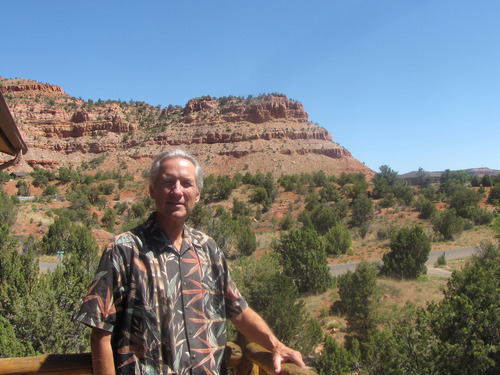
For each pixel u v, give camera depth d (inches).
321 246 1200.2
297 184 3142.2
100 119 6540.4
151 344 83.1
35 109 6510.8
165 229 94.8
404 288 1079.0
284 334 725.9
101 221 2385.6
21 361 98.7
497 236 1497.3
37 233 1867.6
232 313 102.3
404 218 2192.4
